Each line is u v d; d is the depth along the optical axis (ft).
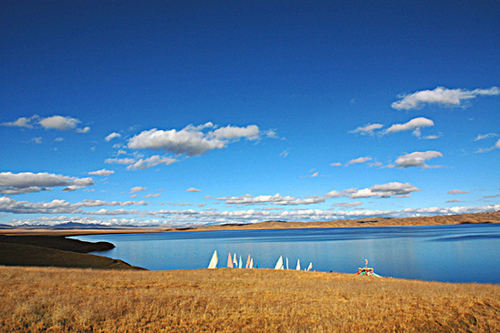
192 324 38.11
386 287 68.80
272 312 44.19
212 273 97.35
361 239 589.32
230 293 58.13
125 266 155.53
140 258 308.40
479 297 51.80
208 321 39.70
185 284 68.95
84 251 324.19
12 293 47.44
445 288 66.59
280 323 40.14
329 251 371.15
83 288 56.18
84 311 38.81
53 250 162.71
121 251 382.63
